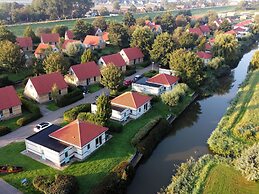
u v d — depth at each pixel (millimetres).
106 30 145250
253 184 39406
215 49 100188
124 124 56625
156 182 42125
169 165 46375
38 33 137125
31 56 97688
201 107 70625
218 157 45719
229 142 49219
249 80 83438
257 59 94500
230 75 96125
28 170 41625
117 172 40531
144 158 47969
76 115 56531
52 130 49062
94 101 67500
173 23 170125
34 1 186750
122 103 59750
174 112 64250
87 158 45094
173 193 37406
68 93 67250
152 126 54375
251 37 146000
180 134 57188
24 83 75625
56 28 136875
